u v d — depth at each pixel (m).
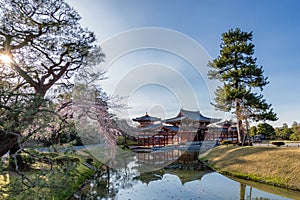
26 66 4.72
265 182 8.03
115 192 7.37
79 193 6.97
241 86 16.42
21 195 3.00
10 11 4.28
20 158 4.66
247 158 10.54
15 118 3.01
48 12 4.62
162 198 6.70
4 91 2.95
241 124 16.80
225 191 7.33
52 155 3.67
